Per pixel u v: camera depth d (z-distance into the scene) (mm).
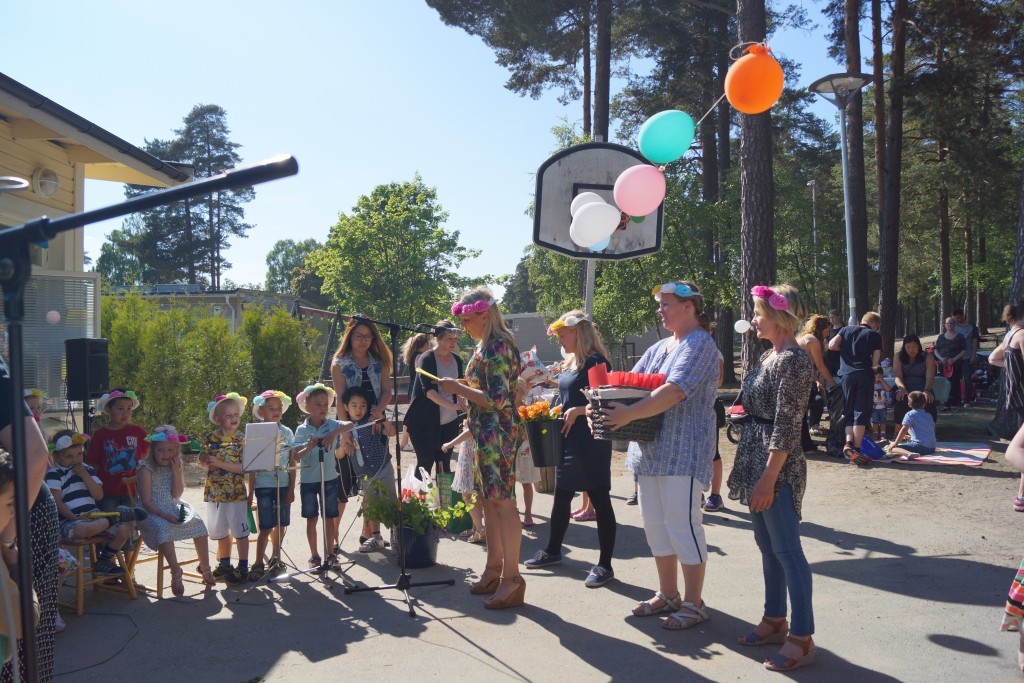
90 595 5000
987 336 35812
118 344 10930
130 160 8734
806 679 3510
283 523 5336
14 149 8227
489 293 4652
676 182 21078
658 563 4344
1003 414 10312
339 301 30328
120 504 5336
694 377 3967
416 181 29453
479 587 4867
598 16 18812
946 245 32125
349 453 5766
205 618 4531
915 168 29969
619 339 20953
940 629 4059
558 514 5367
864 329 8766
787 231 29250
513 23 19156
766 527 3746
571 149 7414
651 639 4047
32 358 8398
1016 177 25406
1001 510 6527
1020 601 3539
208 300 20672
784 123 33781
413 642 4098
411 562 5488
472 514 6371
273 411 5516
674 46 23469
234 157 56750
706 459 4109
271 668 3783
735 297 20969
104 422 9703
